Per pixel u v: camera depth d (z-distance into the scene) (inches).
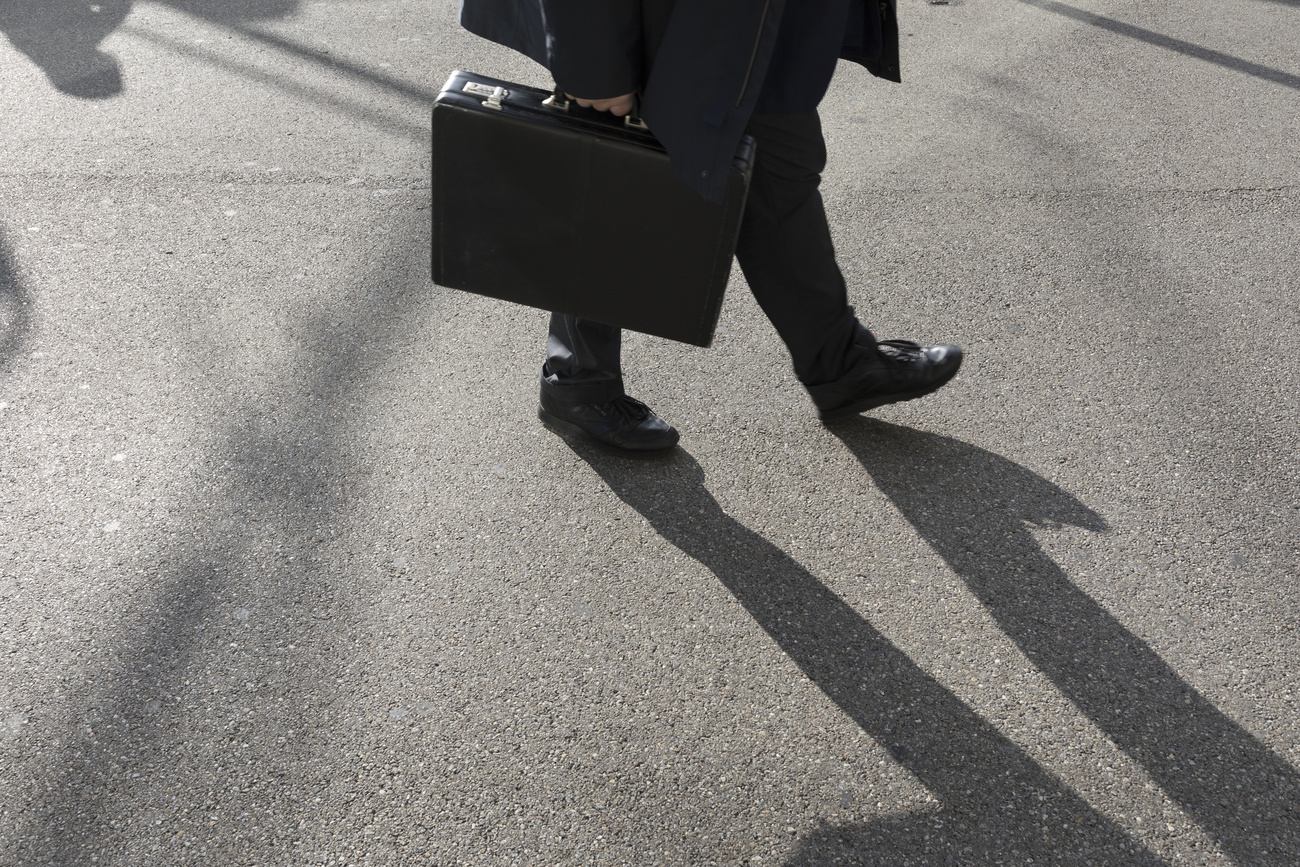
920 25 211.5
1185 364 118.4
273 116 167.3
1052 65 193.9
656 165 74.7
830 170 157.6
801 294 95.3
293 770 74.9
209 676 81.4
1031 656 84.6
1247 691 81.6
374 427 107.3
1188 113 177.0
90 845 70.0
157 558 91.5
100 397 109.3
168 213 141.0
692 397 113.3
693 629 86.7
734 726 78.7
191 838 70.6
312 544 93.4
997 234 142.3
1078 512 98.7
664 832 71.4
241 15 204.8
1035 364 118.4
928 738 77.9
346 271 131.3
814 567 92.9
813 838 71.1
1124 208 148.9
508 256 82.0
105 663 82.1
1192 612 88.4
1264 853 70.3
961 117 173.8
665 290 81.4
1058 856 70.1
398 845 70.3
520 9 77.7
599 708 79.9
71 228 136.9
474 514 97.4
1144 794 74.0
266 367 114.7
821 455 105.5
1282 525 97.0
